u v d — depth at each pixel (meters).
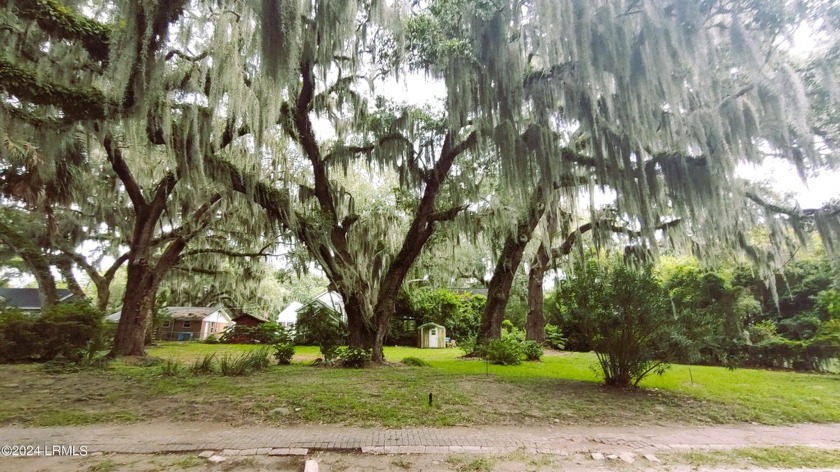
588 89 7.90
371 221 12.45
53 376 8.09
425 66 10.18
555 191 10.49
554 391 7.37
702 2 8.21
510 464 3.88
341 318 12.77
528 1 8.77
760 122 9.05
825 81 8.73
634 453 4.30
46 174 10.50
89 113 6.62
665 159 9.39
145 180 12.92
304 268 15.42
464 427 5.14
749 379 10.23
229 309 38.53
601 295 7.87
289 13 6.29
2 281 21.97
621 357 7.76
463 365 11.84
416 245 11.75
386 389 7.02
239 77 8.10
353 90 11.39
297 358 13.52
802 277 16.19
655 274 9.01
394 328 24.23
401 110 11.35
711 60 8.82
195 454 3.98
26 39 7.73
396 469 3.71
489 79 8.73
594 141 8.35
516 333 17.27
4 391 6.60
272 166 11.98
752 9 8.21
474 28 8.54
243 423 5.08
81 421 5.07
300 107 10.56
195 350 16.66
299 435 4.61
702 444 4.72
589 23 7.71
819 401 7.41
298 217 11.16
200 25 8.27
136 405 5.82
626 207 8.91
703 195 9.02
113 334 12.60
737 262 14.81
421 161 11.46
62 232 17.11
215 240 19.47
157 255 19.97
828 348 13.04
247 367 8.85
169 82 8.55
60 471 3.50
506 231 13.64
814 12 8.16
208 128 9.38
